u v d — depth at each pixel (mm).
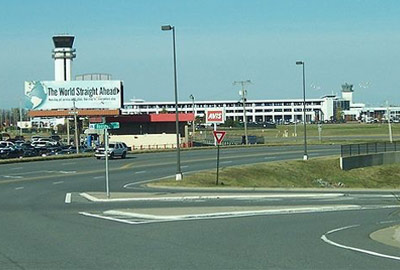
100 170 56688
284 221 22469
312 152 79438
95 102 97500
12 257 14320
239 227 20453
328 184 57281
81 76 100312
